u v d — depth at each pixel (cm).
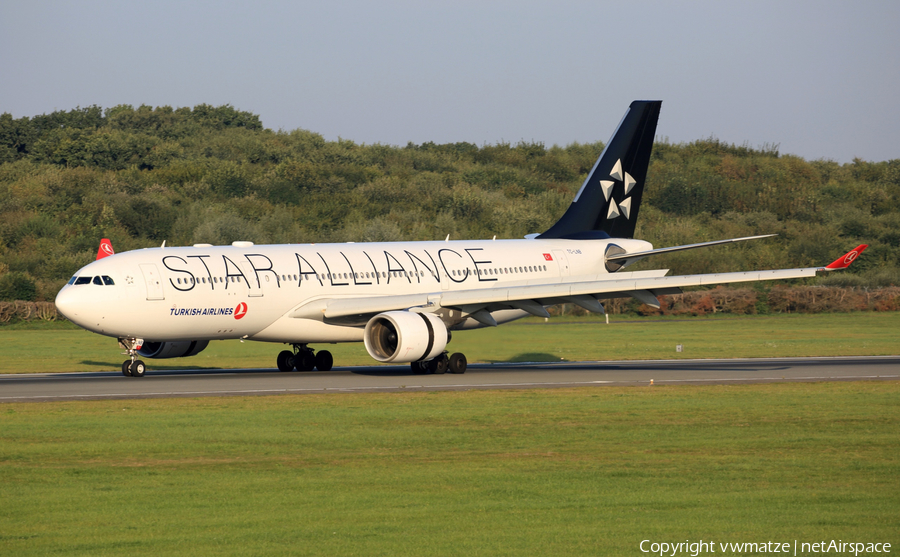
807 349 17675
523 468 6384
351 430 7944
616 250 16738
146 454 6919
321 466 6469
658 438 7544
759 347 18212
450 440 7469
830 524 5031
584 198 16875
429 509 5312
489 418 8619
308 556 4497
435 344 12581
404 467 6425
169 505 5412
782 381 11875
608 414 8875
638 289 12400
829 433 7781
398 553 4541
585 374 13025
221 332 12825
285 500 5516
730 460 6650
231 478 6094
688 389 10956
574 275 16275
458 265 15088
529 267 15812
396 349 12631
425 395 10419
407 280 14438
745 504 5416
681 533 4862
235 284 12694
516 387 11262
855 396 10238
